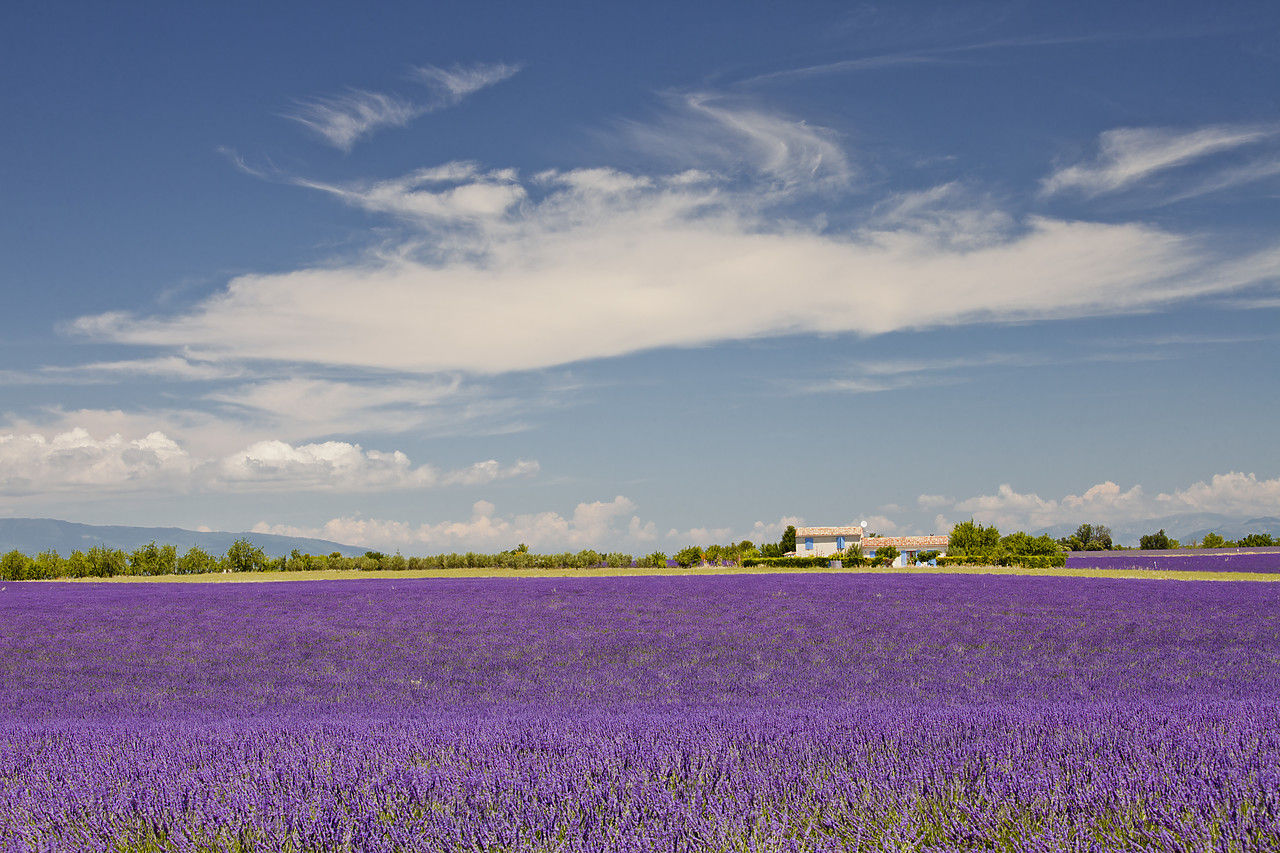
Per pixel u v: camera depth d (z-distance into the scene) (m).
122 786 3.91
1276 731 4.46
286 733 5.31
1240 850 2.72
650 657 12.67
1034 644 13.46
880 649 13.13
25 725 6.64
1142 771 3.54
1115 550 82.75
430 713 7.64
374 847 3.04
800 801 3.38
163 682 11.22
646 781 3.63
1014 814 3.17
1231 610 17.50
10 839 3.26
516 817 3.21
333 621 17.48
